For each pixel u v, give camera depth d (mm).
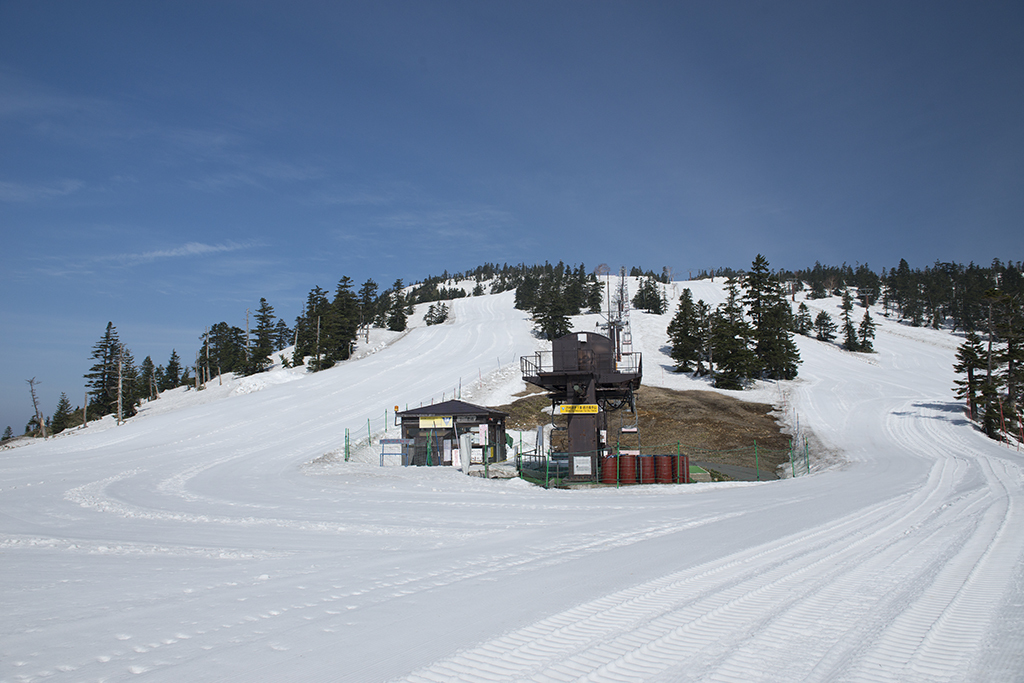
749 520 12977
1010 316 44156
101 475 25828
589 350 28422
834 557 8867
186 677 5113
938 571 7820
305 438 38406
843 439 39062
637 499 18078
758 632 5688
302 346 102250
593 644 5512
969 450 31688
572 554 9922
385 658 5383
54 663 5555
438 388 57781
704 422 46594
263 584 8508
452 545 11250
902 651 5113
